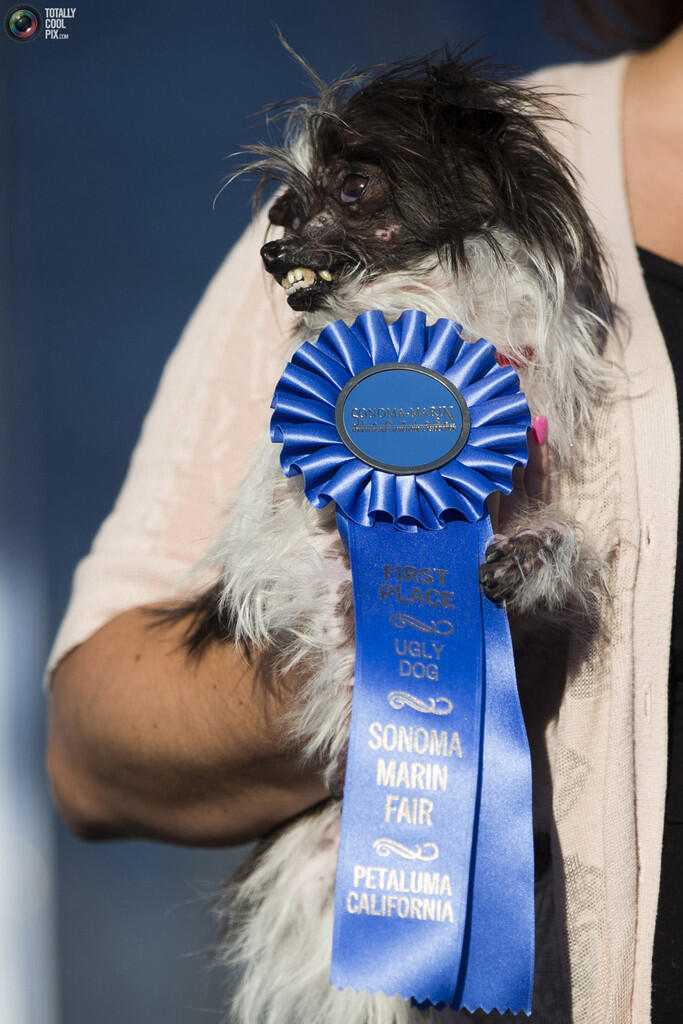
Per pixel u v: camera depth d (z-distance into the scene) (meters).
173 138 8.76
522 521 2.44
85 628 2.85
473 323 2.58
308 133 2.85
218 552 2.63
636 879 2.23
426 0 9.93
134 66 8.93
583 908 2.30
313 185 2.76
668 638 2.30
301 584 2.43
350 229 2.71
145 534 2.89
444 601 2.08
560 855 2.34
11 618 6.62
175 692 2.55
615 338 2.58
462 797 1.96
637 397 2.46
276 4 9.38
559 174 2.74
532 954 1.98
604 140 2.87
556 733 2.41
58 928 5.68
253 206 3.11
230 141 8.76
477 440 2.18
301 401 2.24
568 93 3.00
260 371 2.86
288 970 2.99
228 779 2.56
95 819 2.86
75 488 7.27
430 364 2.25
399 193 2.68
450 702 2.00
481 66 2.93
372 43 9.31
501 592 2.10
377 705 1.99
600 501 2.46
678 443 2.40
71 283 8.20
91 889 5.80
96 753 2.67
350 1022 2.88
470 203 2.68
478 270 2.63
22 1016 5.36
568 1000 2.29
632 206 2.84
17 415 7.61
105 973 5.50
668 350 2.57
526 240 2.64
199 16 9.09
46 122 8.64
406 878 1.94
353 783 1.96
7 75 8.62
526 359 2.58
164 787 2.63
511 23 9.23
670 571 2.32
